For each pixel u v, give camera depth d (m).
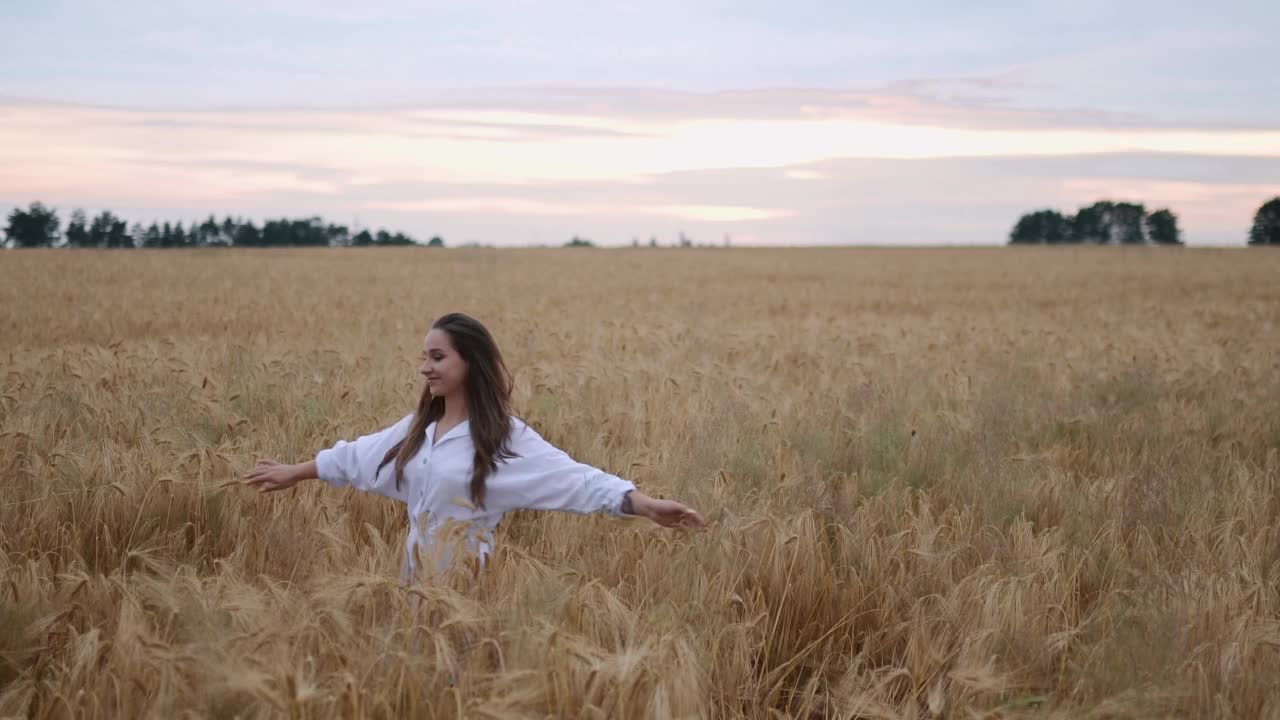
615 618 3.32
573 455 6.24
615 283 34.31
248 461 5.25
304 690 2.52
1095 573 4.52
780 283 35.75
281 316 17.92
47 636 3.33
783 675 3.71
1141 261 57.75
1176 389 9.69
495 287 30.45
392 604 3.21
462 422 3.67
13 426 6.02
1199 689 3.18
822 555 4.25
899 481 5.74
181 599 3.16
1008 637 3.61
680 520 3.55
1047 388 9.75
